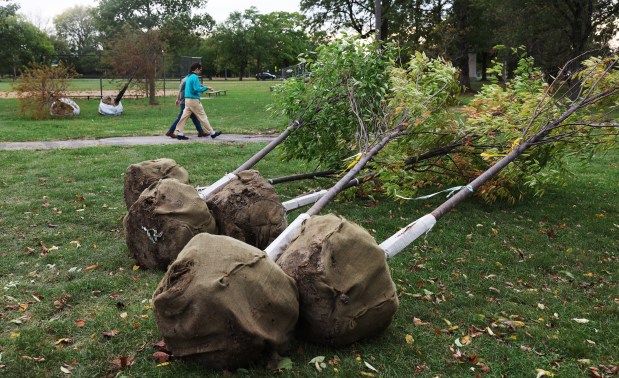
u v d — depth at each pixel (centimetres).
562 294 531
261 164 1101
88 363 386
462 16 4128
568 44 3186
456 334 440
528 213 795
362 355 399
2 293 503
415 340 425
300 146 884
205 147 1293
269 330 363
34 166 1059
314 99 839
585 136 706
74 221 725
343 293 379
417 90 734
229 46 11075
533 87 803
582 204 852
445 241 666
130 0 4378
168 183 543
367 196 857
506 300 513
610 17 3091
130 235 556
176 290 350
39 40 8344
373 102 827
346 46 821
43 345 408
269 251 425
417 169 848
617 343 434
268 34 11288
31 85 2206
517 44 3142
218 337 352
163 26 4053
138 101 3338
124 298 495
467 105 831
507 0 3145
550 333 445
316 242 390
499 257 621
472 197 860
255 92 4597
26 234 672
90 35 11262
